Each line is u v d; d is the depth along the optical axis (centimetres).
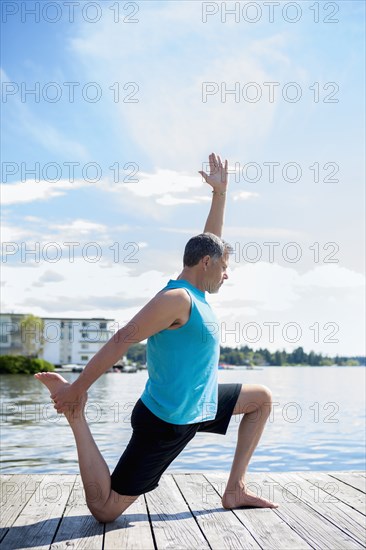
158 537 253
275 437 820
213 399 275
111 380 3484
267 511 290
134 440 267
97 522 273
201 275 272
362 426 952
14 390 2117
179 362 259
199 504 302
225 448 697
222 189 325
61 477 355
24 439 770
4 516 281
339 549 240
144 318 252
